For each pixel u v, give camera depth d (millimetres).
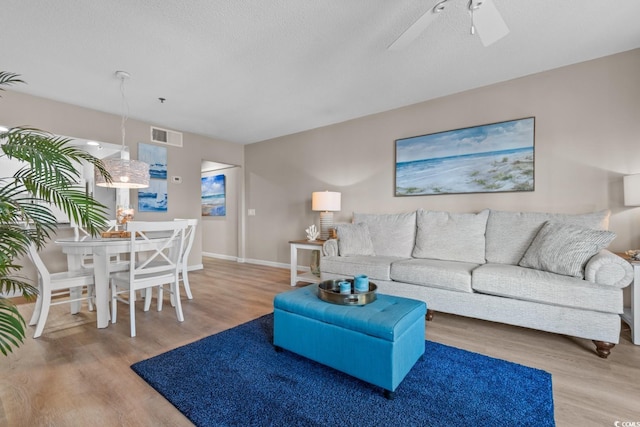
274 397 1473
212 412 1354
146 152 4285
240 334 2242
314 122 4355
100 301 2352
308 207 4742
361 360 1539
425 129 3543
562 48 2449
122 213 2850
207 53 2490
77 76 2869
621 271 1839
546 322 2051
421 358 1863
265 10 1964
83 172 3674
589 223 2379
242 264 5441
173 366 1758
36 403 1414
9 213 1353
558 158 2773
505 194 3035
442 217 3113
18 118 3207
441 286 2447
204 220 6730
